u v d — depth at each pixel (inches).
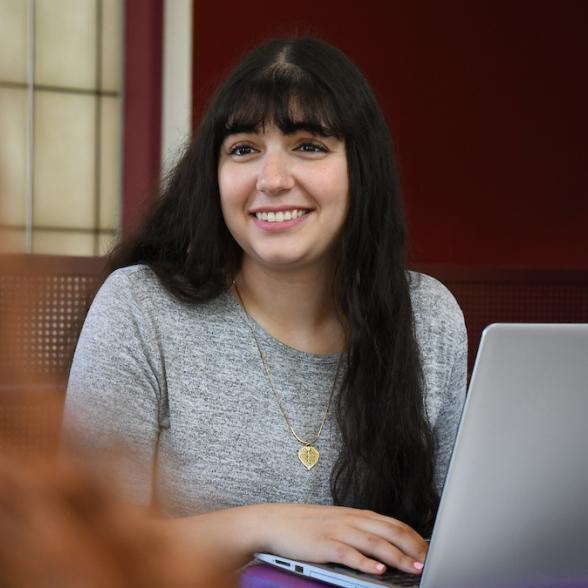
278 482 71.2
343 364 73.6
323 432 72.5
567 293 135.9
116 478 9.4
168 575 9.0
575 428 48.3
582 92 247.0
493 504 48.1
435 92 236.4
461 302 130.6
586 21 245.4
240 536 58.6
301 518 59.1
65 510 9.0
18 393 10.1
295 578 55.8
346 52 226.8
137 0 200.2
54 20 195.8
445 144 238.5
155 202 78.5
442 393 78.7
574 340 46.6
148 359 72.1
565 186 248.2
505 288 132.4
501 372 45.4
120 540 9.0
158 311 72.9
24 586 8.6
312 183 69.8
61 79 196.9
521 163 244.8
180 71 204.1
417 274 82.5
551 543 50.8
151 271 74.9
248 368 72.6
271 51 71.2
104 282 76.3
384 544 56.9
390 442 71.8
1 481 9.0
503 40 240.4
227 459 71.1
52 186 197.3
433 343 78.7
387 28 230.4
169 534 9.4
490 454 46.8
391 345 72.7
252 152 70.9
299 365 73.1
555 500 49.6
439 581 49.0
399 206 74.2
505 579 50.6
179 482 71.1
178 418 71.4
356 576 54.0
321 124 69.5
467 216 241.9
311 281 72.9
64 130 197.6
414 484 72.7
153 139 202.5
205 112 73.6
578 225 248.7
